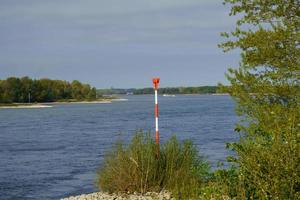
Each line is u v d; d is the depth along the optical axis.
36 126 66.00
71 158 29.77
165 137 39.75
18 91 182.00
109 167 13.81
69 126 64.25
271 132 7.55
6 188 20.25
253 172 6.91
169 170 13.36
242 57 10.20
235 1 10.40
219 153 28.20
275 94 9.67
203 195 8.36
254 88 9.70
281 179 6.52
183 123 62.66
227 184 8.23
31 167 26.42
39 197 18.27
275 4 10.19
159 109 124.62
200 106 146.38
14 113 119.88
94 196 13.47
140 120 73.50
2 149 36.47
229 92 9.96
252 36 9.94
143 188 13.31
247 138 8.16
